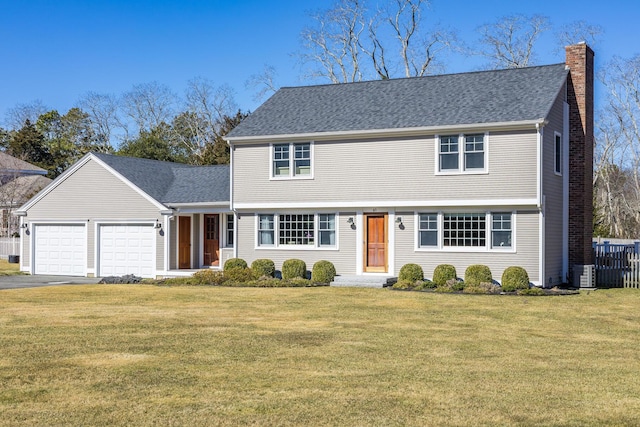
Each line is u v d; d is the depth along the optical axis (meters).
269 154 30.09
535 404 10.14
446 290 24.83
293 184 29.70
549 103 26.45
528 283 25.06
